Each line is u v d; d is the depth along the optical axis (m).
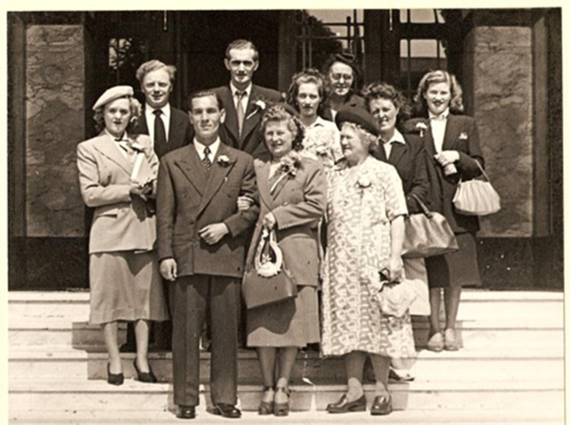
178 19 8.97
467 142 7.52
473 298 8.16
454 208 7.41
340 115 6.95
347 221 6.83
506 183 9.03
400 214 6.82
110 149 7.07
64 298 8.07
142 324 7.09
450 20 9.05
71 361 7.35
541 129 8.92
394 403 7.16
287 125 6.81
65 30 8.87
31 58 8.86
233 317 6.75
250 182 6.80
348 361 6.90
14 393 7.10
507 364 7.41
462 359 7.39
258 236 6.77
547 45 8.83
